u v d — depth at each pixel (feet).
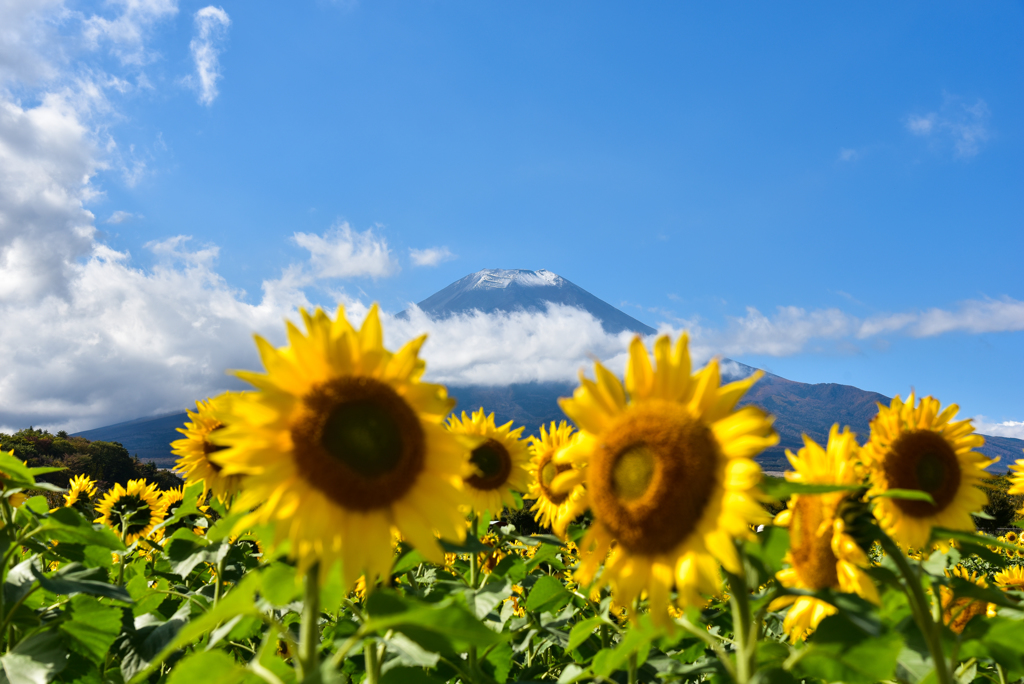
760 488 8.66
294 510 8.53
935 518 11.86
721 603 14.51
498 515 22.00
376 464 9.07
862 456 11.91
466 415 22.79
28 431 165.99
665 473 9.06
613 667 10.69
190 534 17.33
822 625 8.76
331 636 14.44
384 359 9.62
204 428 21.44
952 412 12.30
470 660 14.28
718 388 9.50
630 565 9.36
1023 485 17.48
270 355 9.16
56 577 12.91
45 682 11.47
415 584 17.10
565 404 10.19
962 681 11.85
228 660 8.14
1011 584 19.11
